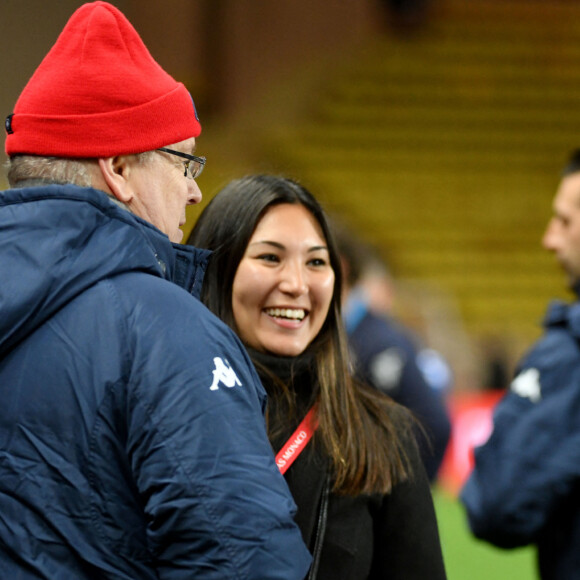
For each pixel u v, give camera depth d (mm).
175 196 5637
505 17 47406
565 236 9281
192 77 44188
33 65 38062
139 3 43438
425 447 12578
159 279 5070
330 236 6953
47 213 4879
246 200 6777
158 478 4566
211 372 4766
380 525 6668
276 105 44094
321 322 6875
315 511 6395
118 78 5355
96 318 4836
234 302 6793
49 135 5273
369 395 6984
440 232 41781
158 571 4668
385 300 13492
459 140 44156
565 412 8055
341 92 44625
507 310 40156
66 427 4719
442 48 46156
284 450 6516
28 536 4672
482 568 18359
